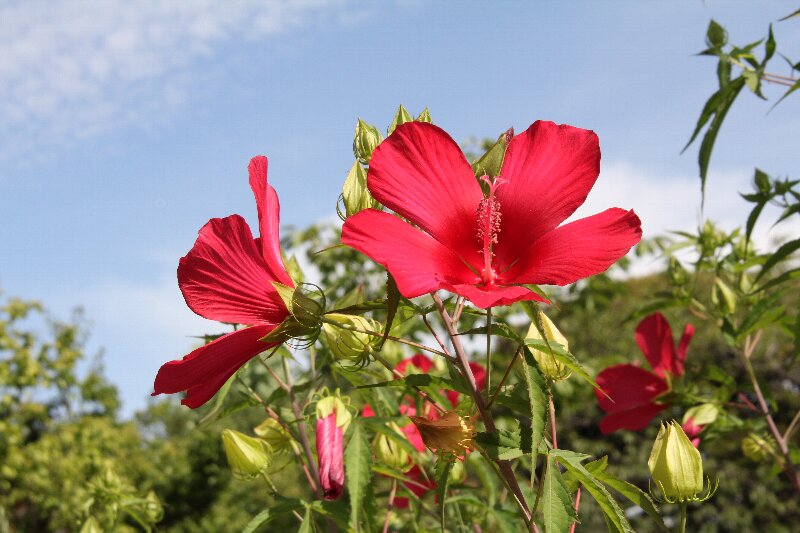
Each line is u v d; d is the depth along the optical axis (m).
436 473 0.57
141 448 5.91
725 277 1.24
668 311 3.36
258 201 0.55
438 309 0.56
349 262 2.05
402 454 0.80
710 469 3.38
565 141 0.57
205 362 0.55
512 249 0.57
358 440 0.69
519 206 0.57
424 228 0.55
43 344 5.84
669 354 1.00
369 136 0.59
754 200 0.96
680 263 1.15
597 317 3.47
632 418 0.99
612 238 0.53
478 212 0.57
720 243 1.14
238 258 0.56
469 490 0.87
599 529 3.08
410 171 0.55
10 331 5.67
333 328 0.62
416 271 0.51
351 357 0.62
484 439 0.55
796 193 0.92
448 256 0.56
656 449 0.59
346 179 0.58
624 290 2.43
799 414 1.04
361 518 0.73
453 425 0.55
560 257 0.54
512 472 0.56
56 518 4.21
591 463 0.57
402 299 0.55
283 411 0.85
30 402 5.41
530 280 0.54
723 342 3.15
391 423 0.77
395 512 0.96
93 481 1.00
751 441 1.05
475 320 1.28
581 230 0.54
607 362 1.12
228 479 4.81
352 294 0.73
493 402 0.55
